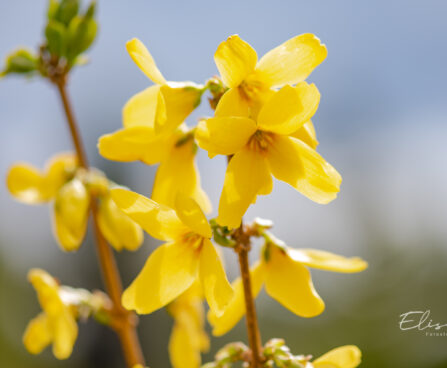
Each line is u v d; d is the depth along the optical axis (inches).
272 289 12.8
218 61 12.0
